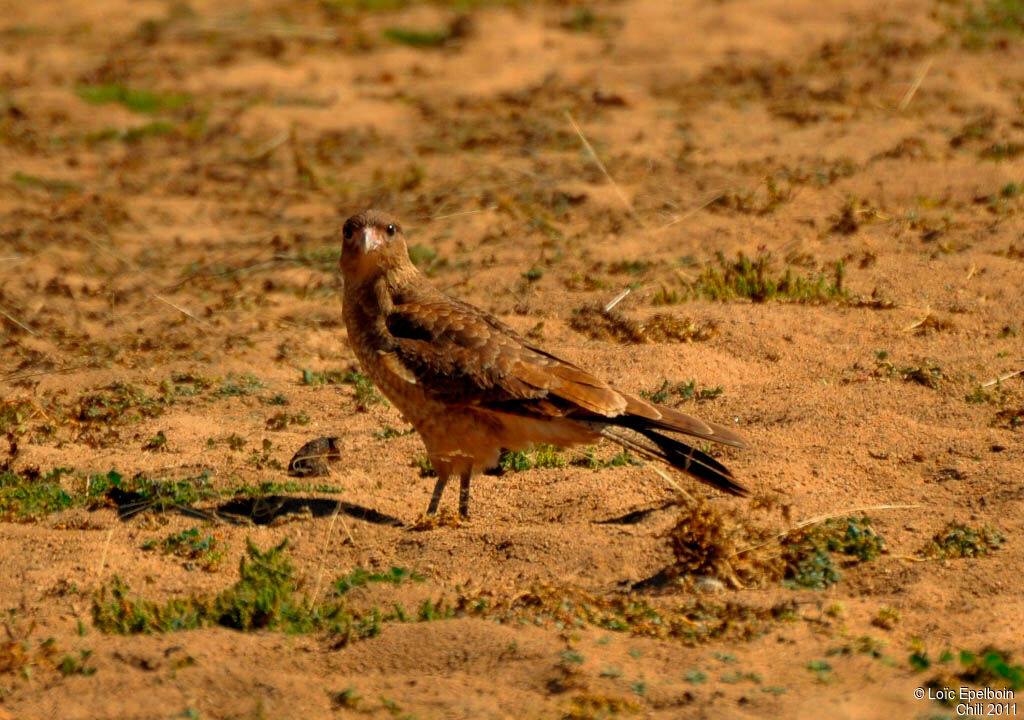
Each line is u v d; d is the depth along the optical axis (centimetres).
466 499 1512
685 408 1753
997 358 1836
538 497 1534
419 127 3528
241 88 3925
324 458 1655
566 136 3297
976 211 2491
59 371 2072
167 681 1126
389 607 1266
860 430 1603
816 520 1370
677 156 3038
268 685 1113
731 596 1249
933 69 3600
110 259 2691
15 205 3030
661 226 2598
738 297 2186
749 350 1953
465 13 4531
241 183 3191
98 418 1855
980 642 1132
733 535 1327
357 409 1867
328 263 2600
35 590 1338
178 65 4144
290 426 1814
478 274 2427
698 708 1046
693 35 4219
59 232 2845
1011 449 1526
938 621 1180
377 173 3164
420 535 1429
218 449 1727
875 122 3158
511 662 1134
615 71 3900
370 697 1096
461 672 1133
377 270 1579
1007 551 1295
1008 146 2811
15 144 3475
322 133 3528
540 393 1457
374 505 1536
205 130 3588
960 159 2781
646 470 1562
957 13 4181
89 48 4372
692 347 1961
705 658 1131
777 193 2658
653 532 1381
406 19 4603
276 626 1239
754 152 3016
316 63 4184
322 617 1245
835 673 1096
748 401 1750
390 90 3891
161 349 2166
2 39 4478
